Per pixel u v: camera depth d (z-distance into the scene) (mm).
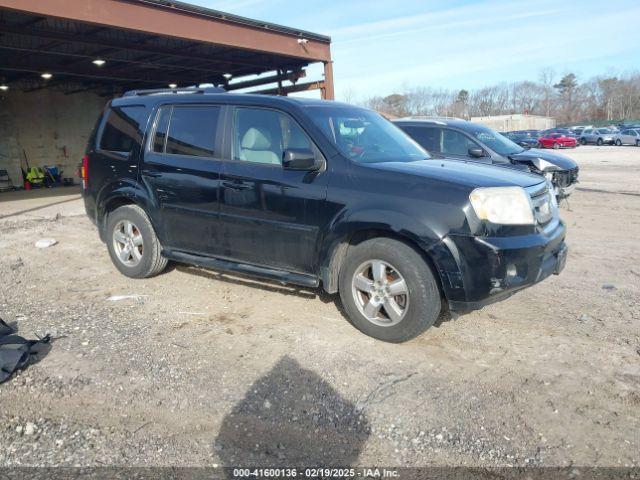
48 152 23578
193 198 5055
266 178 4578
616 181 15961
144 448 2891
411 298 3947
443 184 3920
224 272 6055
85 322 4598
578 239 7828
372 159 4516
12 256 7074
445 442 2939
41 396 3375
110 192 5770
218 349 4059
